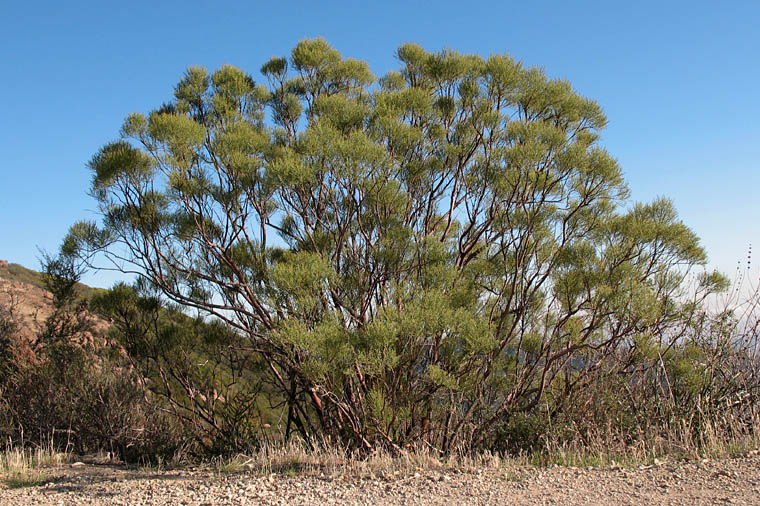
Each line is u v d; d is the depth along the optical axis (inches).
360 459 275.0
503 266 332.5
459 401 309.3
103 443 369.1
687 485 180.5
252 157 308.0
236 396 380.5
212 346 373.1
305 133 296.2
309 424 351.9
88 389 365.1
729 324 295.3
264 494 207.2
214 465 300.4
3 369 397.7
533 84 325.1
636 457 233.1
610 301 284.7
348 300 313.7
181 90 368.8
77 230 331.3
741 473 186.9
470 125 342.6
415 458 258.1
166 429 371.6
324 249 325.1
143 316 377.4
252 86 388.8
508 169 313.1
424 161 337.4
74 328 450.3
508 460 248.2
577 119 328.5
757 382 289.3
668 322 299.7
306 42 379.9
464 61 340.2
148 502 206.1
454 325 270.7
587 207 325.4
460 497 187.8
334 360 257.8
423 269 297.9
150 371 386.3
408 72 373.1
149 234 335.9
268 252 343.6
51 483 256.5
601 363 313.4
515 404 324.2
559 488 189.8
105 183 312.5
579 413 295.1
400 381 301.1
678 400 289.9
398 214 327.6
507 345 322.0
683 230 293.7
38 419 365.4
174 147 302.5
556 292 323.3
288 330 259.0
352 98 373.1
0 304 511.5
